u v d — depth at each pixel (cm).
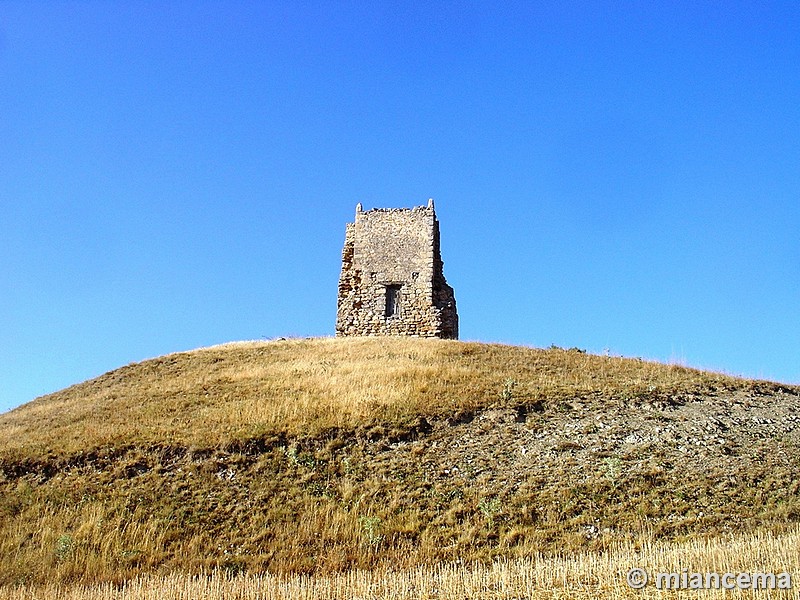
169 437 3166
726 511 2544
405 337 5272
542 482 2789
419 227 5691
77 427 3450
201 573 2317
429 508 2655
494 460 2984
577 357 4497
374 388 3703
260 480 2870
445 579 2131
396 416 3325
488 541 2450
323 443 3127
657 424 3259
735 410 3447
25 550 2461
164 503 2731
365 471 2923
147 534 2528
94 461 3020
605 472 2822
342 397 3575
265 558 2405
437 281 5719
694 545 2239
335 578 2236
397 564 2336
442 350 4644
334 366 4316
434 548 2420
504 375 3966
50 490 2817
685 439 3095
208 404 3681
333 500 2728
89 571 2342
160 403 3756
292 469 2944
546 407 3450
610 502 2636
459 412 3378
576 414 3381
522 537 2462
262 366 4525
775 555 2058
